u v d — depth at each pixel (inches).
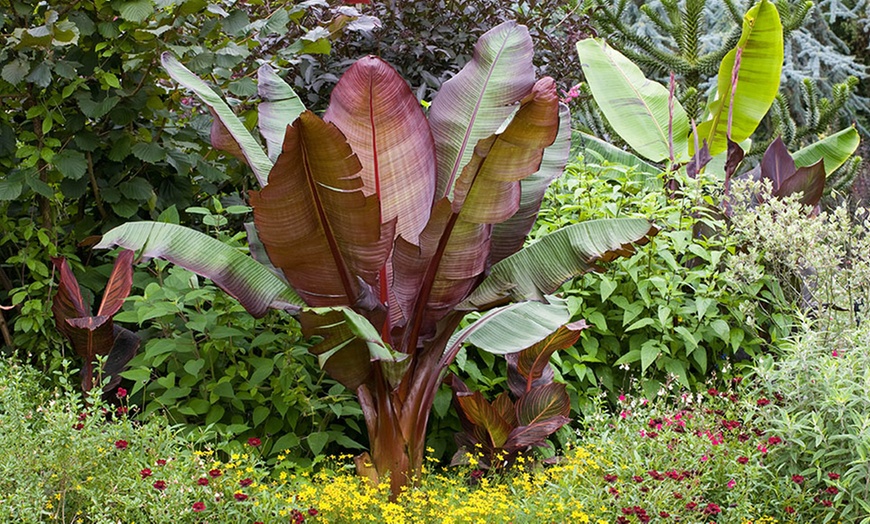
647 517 127.3
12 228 172.9
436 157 148.2
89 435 122.6
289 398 157.5
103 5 160.7
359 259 133.6
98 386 151.5
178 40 172.1
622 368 190.2
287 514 122.0
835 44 535.5
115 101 163.5
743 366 187.2
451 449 178.4
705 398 185.3
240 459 134.1
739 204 207.2
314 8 233.8
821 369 150.2
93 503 116.9
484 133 151.1
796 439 142.6
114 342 161.9
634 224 145.3
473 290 151.4
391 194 137.9
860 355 156.2
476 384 178.2
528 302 155.1
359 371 144.8
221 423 163.9
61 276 150.8
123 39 166.1
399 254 138.1
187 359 167.2
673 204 213.9
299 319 142.5
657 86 287.3
